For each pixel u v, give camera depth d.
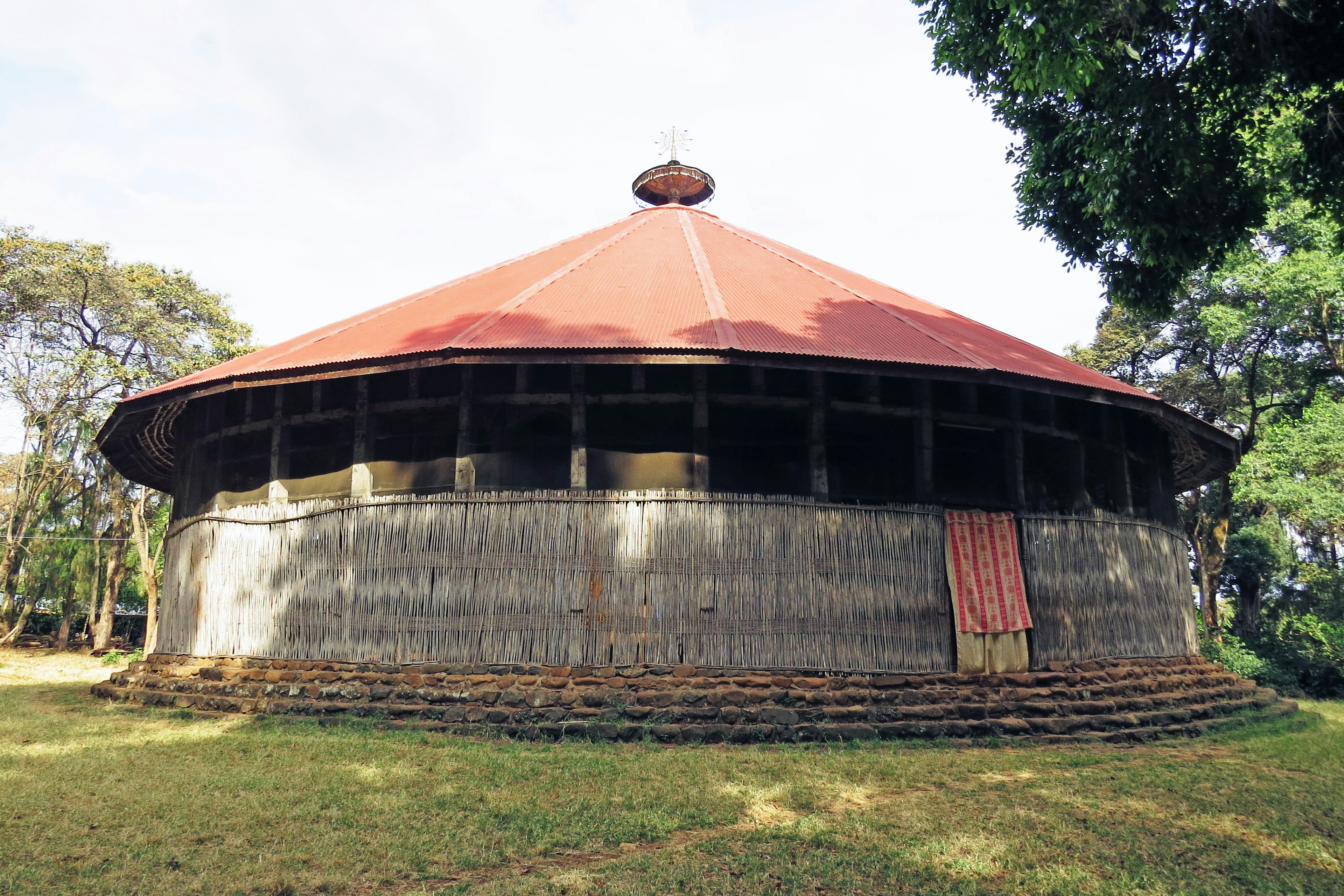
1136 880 5.89
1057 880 5.82
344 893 5.43
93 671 22.56
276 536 12.73
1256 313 26.36
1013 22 9.55
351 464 12.55
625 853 6.27
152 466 20.00
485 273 16.72
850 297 14.86
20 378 31.94
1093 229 12.20
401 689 11.12
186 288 35.09
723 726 10.26
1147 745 11.30
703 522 11.36
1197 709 12.85
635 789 7.82
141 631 38.47
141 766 8.53
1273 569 29.66
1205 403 32.09
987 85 11.53
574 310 12.72
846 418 12.18
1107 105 10.45
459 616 11.34
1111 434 14.38
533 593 11.24
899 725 10.63
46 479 32.84
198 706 12.18
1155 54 10.22
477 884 5.57
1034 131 11.98
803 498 11.62
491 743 9.88
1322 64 9.65
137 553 35.03
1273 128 17.02
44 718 11.78
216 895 5.31
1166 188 10.84
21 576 32.22
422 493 12.04
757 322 12.46
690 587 11.17
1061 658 12.42
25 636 37.41
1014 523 12.48
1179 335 32.12
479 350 11.03
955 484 12.41
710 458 11.70
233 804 7.14
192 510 14.63
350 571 11.95
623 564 11.23
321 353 12.76
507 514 11.52
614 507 11.40
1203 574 30.95
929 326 13.98
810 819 7.01
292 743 9.63
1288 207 24.12
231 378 12.44
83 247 32.19
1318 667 21.41
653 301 13.20
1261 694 15.14
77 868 5.71
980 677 11.62
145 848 6.08
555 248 17.59
